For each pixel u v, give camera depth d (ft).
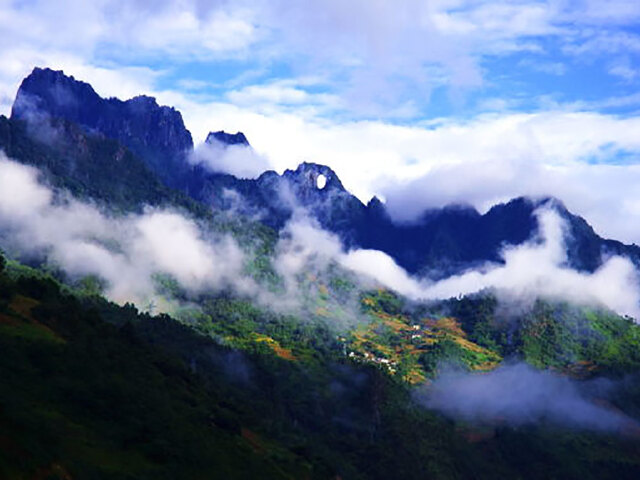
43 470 202.49
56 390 254.47
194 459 262.06
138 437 252.83
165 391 317.22
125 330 372.38
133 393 277.03
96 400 258.16
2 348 264.93
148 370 327.67
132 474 226.99
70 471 211.61
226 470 274.57
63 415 244.22
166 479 238.68
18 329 294.05
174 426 272.51
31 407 234.58
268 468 311.06
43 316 321.93
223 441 306.14
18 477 192.44
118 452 241.35
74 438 233.14
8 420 212.02
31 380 254.88
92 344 314.76
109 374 286.05
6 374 249.96
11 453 198.29
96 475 216.13
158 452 249.75
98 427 247.91
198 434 283.79
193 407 324.19
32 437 211.00
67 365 272.92
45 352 273.13
